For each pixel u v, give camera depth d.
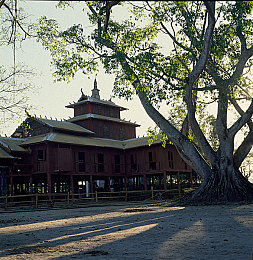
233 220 9.78
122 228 9.42
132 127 51.09
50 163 34.59
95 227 10.30
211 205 18.30
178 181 40.88
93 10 19.67
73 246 6.71
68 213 19.42
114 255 5.47
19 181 37.97
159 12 19.02
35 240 8.11
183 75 23.05
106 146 39.50
